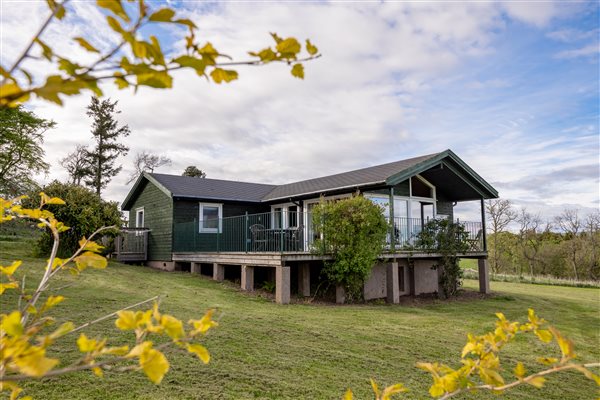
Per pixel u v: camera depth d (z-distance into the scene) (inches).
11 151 730.8
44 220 60.5
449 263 527.5
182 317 268.5
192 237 576.4
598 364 50.4
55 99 28.5
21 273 375.9
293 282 510.6
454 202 658.8
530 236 1201.4
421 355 235.6
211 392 159.9
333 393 170.7
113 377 164.1
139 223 747.4
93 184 1314.0
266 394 163.8
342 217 431.5
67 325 39.6
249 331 253.0
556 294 613.0
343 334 271.1
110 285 378.6
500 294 570.6
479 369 60.8
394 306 434.6
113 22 30.4
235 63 37.7
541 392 199.3
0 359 32.8
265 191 752.3
